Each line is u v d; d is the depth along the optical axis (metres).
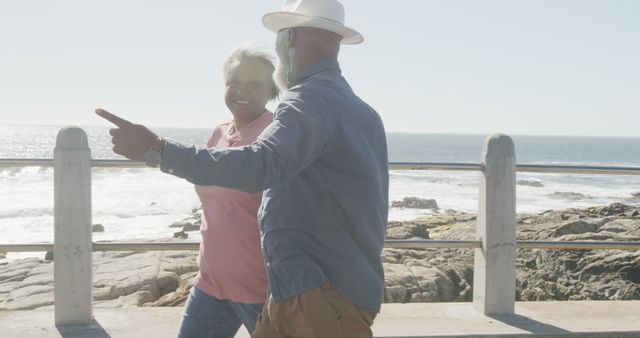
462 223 19.31
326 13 2.23
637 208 21.45
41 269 8.79
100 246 3.92
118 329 3.84
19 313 4.12
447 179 60.12
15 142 162.75
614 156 130.00
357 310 2.10
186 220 29.23
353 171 2.06
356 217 2.07
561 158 119.94
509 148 4.26
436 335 3.78
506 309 4.30
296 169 1.92
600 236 12.66
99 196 39.84
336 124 2.03
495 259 4.27
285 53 2.28
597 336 3.94
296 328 2.08
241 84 2.76
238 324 2.96
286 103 2.00
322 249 2.07
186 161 1.82
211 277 2.82
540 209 36.84
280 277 2.10
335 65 2.21
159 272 8.12
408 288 8.02
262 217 2.16
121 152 1.86
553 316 4.30
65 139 3.78
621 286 9.95
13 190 43.25
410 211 34.06
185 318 2.91
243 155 1.83
